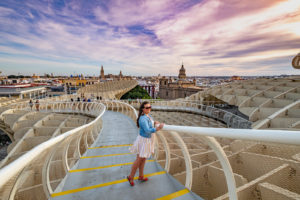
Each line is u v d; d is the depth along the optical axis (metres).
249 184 2.10
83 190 2.27
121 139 6.49
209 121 17.02
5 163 9.42
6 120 15.60
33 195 2.48
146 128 2.23
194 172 3.10
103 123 10.87
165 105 23.55
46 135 12.71
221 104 23.02
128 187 2.35
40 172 2.67
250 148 3.61
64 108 19.02
